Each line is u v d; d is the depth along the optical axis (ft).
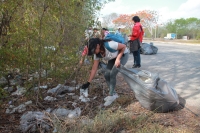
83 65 16.29
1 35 11.96
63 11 12.16
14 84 15.15
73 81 15.90
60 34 13.08
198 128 9.68
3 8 11.19
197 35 118.73
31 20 11.62
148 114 11.02
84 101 12.97
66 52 13.61
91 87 15.10
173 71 21.80
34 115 10.48
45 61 13.12
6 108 12.44
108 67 12.88
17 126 10.37
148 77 11.56
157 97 10.87
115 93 13.65
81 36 13.85
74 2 12.69
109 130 9.33
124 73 12.01
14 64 12.35
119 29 29.99
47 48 12.98
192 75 19.89
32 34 11.76
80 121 9.75
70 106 12.41
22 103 12.97
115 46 11.56
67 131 9.29
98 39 11.56
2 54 11.39
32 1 11.23
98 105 12.51
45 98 13.34
